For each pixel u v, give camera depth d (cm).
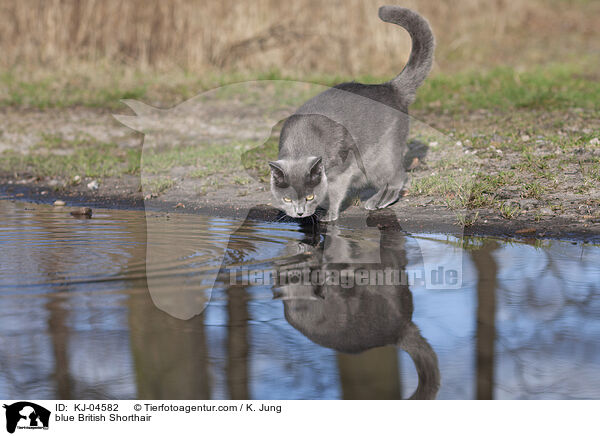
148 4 1358
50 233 548
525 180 659
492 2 1722
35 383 318
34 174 809
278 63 1351
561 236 524
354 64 1329
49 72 1266
